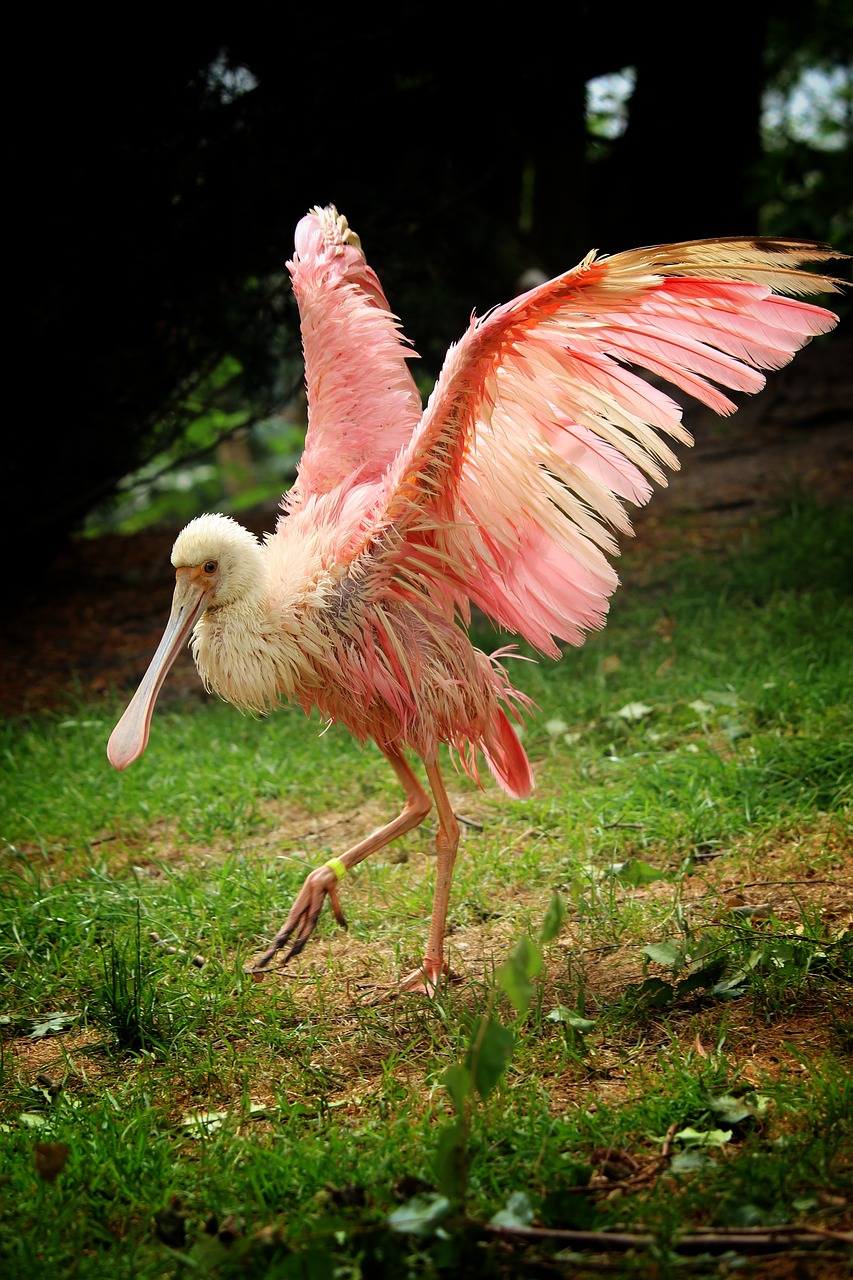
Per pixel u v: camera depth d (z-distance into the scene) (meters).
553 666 9.23
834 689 7.78
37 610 12.85
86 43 10.35
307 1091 4.67
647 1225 3.54
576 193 15.45
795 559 10.54
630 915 5.69
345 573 5.50
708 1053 4.52
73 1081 4.91
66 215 10.91
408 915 6.07
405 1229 3.46
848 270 18.16
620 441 5.37
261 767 8.01
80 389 11.99
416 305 12.21
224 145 10.84
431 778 5.55
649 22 12.38
